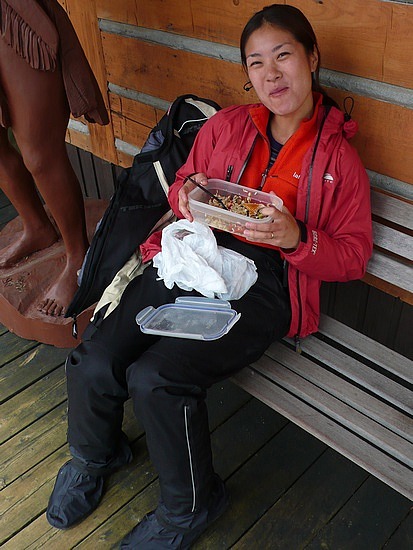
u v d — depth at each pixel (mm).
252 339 1745
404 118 1778
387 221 1993
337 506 1934
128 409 2266
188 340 1677
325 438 1628
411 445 1568
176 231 1804
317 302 1871
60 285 2404
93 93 2117
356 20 1740
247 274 1766
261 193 1759
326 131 1697
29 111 1985
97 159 3180
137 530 1839
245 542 1856
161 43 2389
